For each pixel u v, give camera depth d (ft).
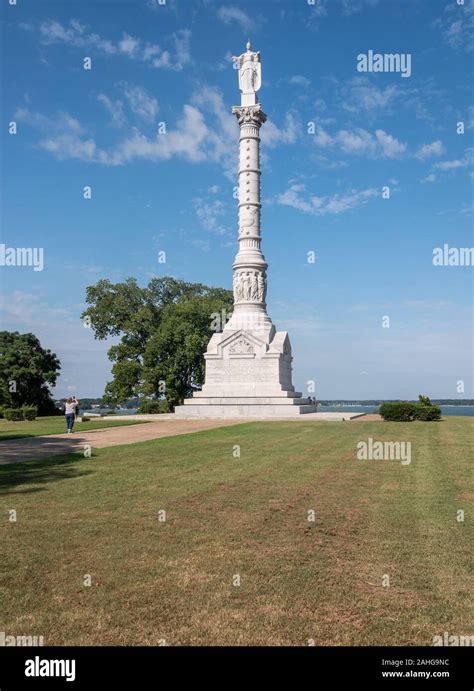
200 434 138.82
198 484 71.36
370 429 153.28
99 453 100.83
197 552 44.98
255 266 242.78
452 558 43.60
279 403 224.33
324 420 196.34
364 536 49.24
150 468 83.71
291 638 31.68
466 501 62.13
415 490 67.92
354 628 32.78
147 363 284.00
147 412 279.28
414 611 34.83
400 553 44.75
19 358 325.42
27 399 328.49
